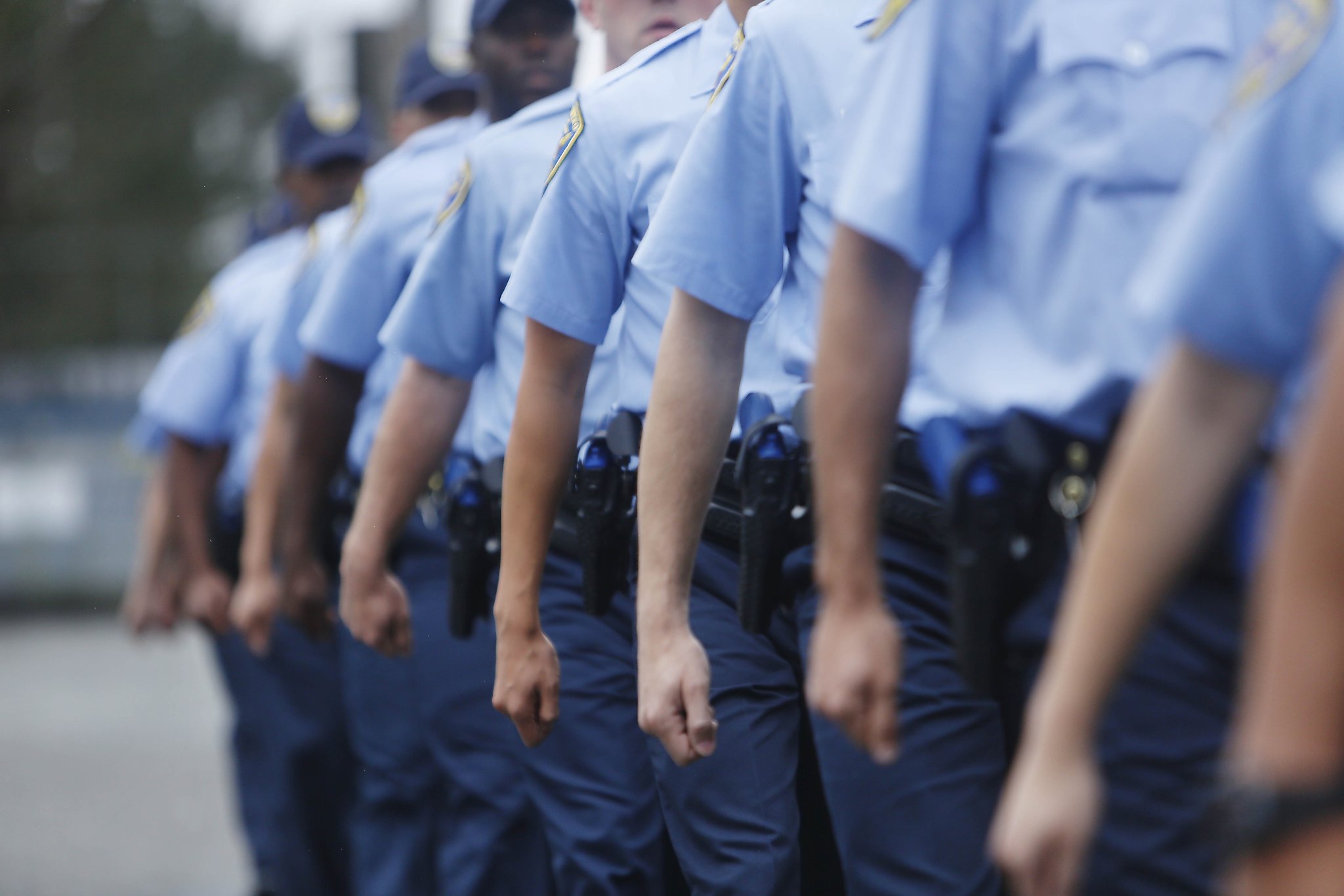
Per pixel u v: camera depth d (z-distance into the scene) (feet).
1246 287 9.21
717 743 18.79
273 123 167.53
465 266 24.50
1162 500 9.32
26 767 54.03
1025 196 13.21
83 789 50.52
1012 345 13.30
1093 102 12.94
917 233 13.30
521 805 26.20
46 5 133.28
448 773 26.73
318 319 29.60
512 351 24.41
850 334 13.44
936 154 13.38
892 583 15.76
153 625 45.80
